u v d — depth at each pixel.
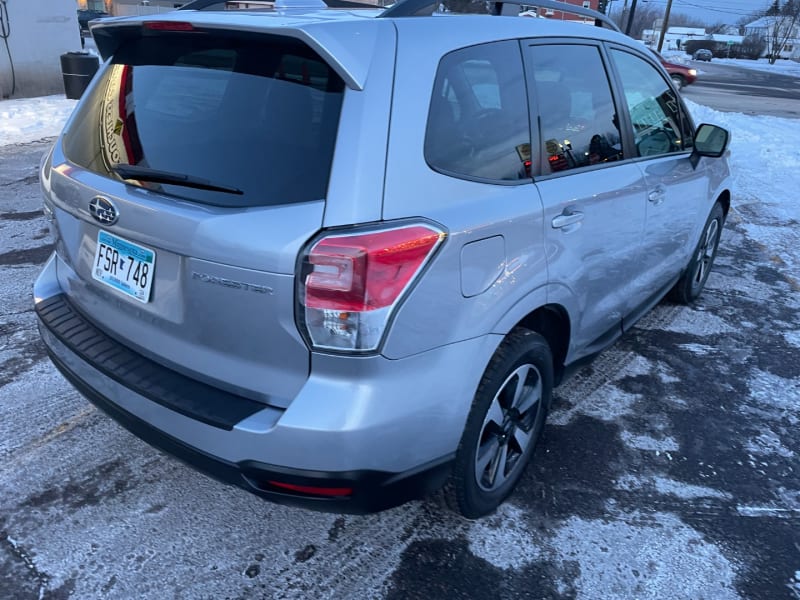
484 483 2.59
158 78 2.36
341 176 1.91
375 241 1.88
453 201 2.15
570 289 2.77
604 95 3.16
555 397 3.62
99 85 2.63
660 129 3.72
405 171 2.02
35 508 2.65
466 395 2.22
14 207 6.60
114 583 2.32
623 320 3.56
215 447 2.04
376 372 1.94
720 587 2.41
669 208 3.76
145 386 2.19
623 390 3.73
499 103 2.46
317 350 1.91
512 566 2.46
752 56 79.06
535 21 2.81
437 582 2.38
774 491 2.94
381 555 2.49
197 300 2.05
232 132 2.09
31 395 3.41
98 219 2.28
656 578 2.44
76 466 2.90
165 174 2.09
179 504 2.71
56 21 13.91
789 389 3.82
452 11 2.62
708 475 3.03
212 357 2.11
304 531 2.60
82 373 2.42
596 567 2.47
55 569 2.37
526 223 2.40
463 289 2.14
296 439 1.92
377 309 1.90
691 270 4.70
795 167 10.34
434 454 2.18
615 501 2.83
